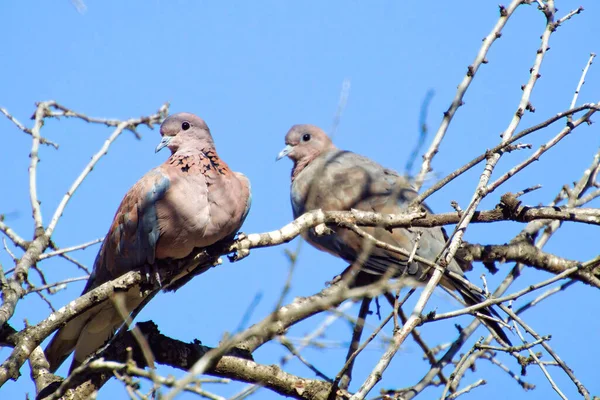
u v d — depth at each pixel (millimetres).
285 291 6449
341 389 9414
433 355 11406
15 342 8766
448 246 8617
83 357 10414
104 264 10500
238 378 9539
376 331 7691
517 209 9469
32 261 10258
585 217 9445
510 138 9078
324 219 9531
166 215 9906
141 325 9594
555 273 11984
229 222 10211
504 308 8703
